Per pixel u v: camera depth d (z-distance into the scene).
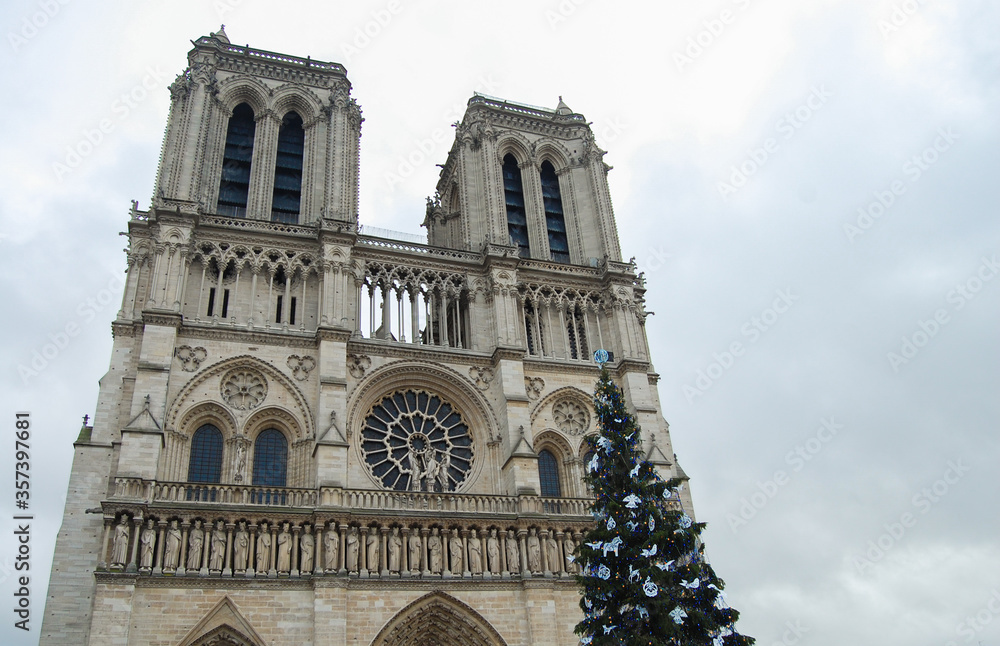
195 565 49.38
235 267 64.06
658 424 70.00
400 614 52.03
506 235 74.38
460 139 81.31
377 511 54.50
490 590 54.81
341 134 72.88
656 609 38.25
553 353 71.00
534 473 60.69
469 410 65.62
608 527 41.44
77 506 52.31
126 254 62.91
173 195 64.38
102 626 45.75
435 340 70.81
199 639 47.59
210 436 58.12
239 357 59.62
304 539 52.38
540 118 85.69
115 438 55.50
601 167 83.50
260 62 75.94
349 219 69.25
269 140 72.56
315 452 56.53
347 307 64.06
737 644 39.88
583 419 68.38
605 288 75.31
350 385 61.69
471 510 58.03
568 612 56.00
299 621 50.12
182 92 70.69
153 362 56.09
